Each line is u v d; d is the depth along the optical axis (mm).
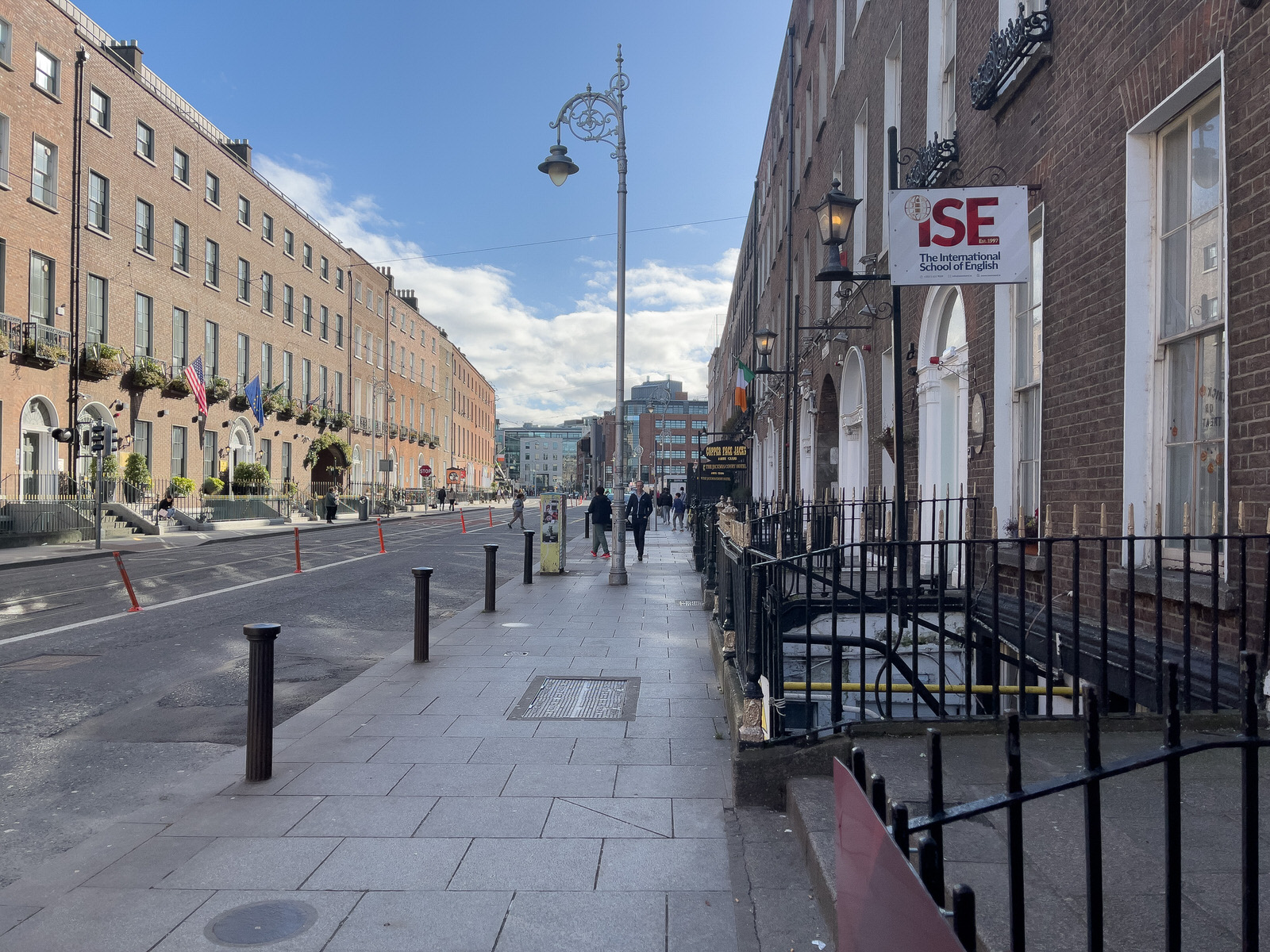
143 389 30609
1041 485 6844
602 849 3822
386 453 59219
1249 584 4301
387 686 7035
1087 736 1616
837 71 15961
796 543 10398
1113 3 5742
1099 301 5945
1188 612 4152
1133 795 3348
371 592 13781
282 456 43031
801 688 5719
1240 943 2188
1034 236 7195
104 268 28516
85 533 24984
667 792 4559
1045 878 2662
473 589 14312
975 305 8312
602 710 6281
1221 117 4812
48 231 25766
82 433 26953
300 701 6930
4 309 24109
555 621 10492
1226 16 4516
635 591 13727
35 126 25234
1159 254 5449
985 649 7051
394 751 5320
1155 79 5207
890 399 11867
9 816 4484
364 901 3346
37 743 5789
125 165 29750
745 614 5246
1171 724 1569
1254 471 4301
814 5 18766
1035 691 5602
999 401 7688
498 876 3559
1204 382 5035
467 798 4488
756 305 33469
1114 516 5703
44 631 9984
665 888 3438
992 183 7898
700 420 130500
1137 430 5477
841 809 1798
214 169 36156
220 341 36781
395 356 63000
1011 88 7277
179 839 4004
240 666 8203
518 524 37969
